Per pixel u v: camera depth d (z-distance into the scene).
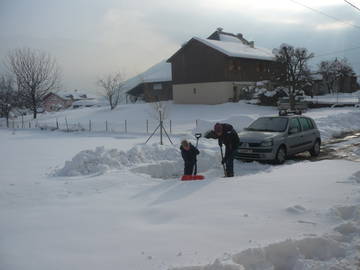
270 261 3.66
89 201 5.88
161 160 10.07
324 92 58.50
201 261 3.47
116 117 34.22
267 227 4.32
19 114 49.53
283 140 10.53
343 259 3.65
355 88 64.88
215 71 39.53
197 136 9.37
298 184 6.34
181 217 4.82
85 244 4.02
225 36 50.59
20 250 3.90
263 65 43.72
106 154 9.19
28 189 6.86
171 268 3.33
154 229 4.42
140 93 54.19
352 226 4.25
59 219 4.96
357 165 8.20
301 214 4.73
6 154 13.40
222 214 4.85
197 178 7.62
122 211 5.24
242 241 3.93
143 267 3.42
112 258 3.63
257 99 36.91
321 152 12.54
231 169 8.52
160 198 5.89
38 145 16.67
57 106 69.19
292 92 34.41
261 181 6.70
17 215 5.20
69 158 12.12
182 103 42.75
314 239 3.87
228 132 8.43
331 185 6.17
